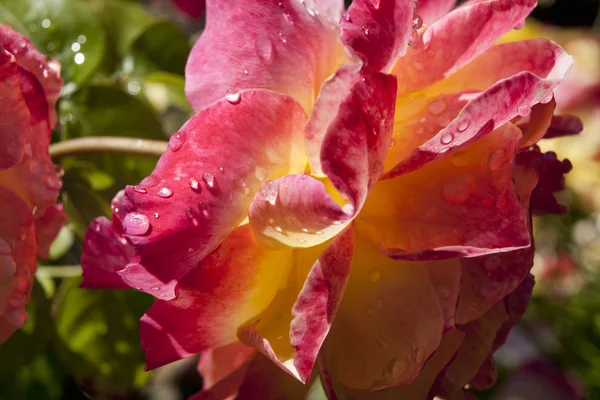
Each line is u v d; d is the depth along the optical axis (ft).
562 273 2.06
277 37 0.78
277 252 0.77
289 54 0.78
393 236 0.77
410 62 0.77
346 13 0.72
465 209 0.75
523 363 2.15
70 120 1.09
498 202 0.74
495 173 0.75
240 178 0.73
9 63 0.77
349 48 0.71
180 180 0.72
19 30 1.10
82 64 1.11
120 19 1.22
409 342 0.77
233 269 0.75
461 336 0.80
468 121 0.71
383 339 0.77
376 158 0.72
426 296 0.77
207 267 0.74
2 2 1.11
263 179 0.74
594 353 1.88
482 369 0.88
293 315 0.72
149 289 0.73
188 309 0.75
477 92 0.77
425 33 0.77
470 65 0.79
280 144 0.74
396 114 0.78
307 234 0.73
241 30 0.78
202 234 0.73
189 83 0.79
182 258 0.73
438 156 0.72
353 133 0.69
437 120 0.76
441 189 0.76
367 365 0.77
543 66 0.78
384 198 0.76
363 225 0.77
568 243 2.15
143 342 0.75
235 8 0.78
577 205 2.14
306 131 0.72
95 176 1.05
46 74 0.86
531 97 0.72
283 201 0.71
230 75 0.78
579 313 1.92
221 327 0.77
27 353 0.99
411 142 0.76
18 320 0.82
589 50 2.24
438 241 0.75
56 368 1.03
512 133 0.75
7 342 0.98
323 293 0.72
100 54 1.12
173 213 0.72
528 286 0.89
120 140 0.93
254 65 0.78
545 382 2.09
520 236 0.73
